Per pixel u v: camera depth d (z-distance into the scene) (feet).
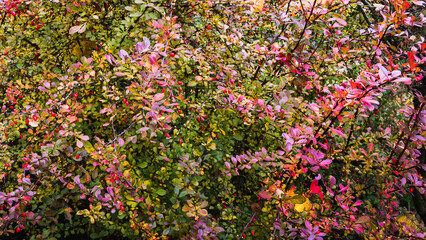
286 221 6.58
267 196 5.29
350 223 6.84
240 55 8.34
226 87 7.43
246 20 9.06
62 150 6.79
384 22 6.94
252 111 7.93
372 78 5.17
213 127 8.33
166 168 8.36
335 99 5.50
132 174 6.84
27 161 6.84
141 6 6.29
